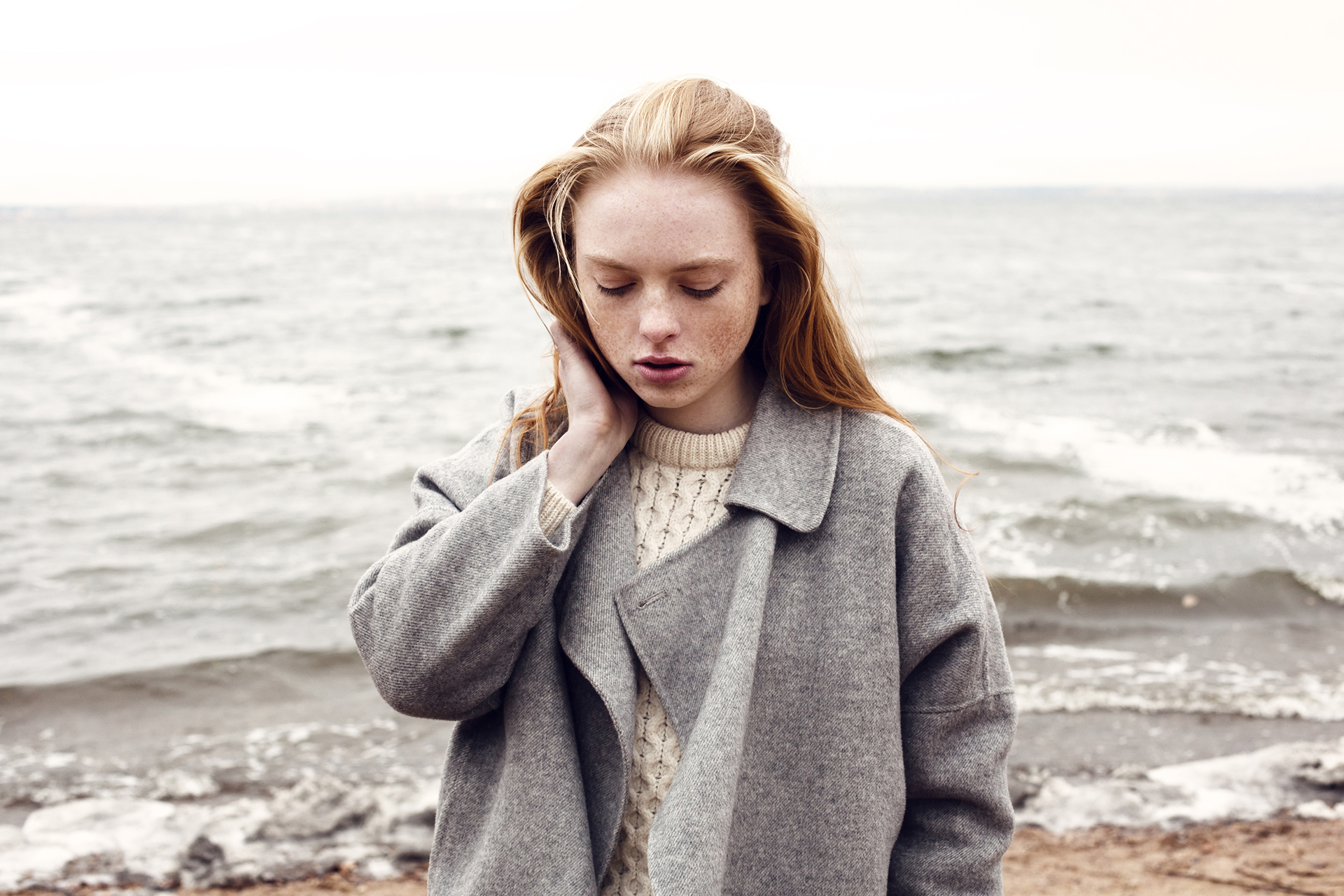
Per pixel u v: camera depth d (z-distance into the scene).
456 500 1.23
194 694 5.46
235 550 8.30
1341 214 147.62
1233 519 8.57
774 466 1.18
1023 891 3.61
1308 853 3.80
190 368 19.19
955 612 1.19
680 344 1.06
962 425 13.27
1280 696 5.19
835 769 1.14
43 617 6.71
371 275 46.88
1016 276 41.56
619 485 1.21
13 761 4.67
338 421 14.00
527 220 1.16
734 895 1.16
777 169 1.09
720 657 1.10
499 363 20.20
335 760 4.64
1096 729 4.87
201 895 3.59
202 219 185.50
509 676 1.16
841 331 1.21
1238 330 24.61
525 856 1.11
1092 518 8.65
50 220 176.75
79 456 11.87
